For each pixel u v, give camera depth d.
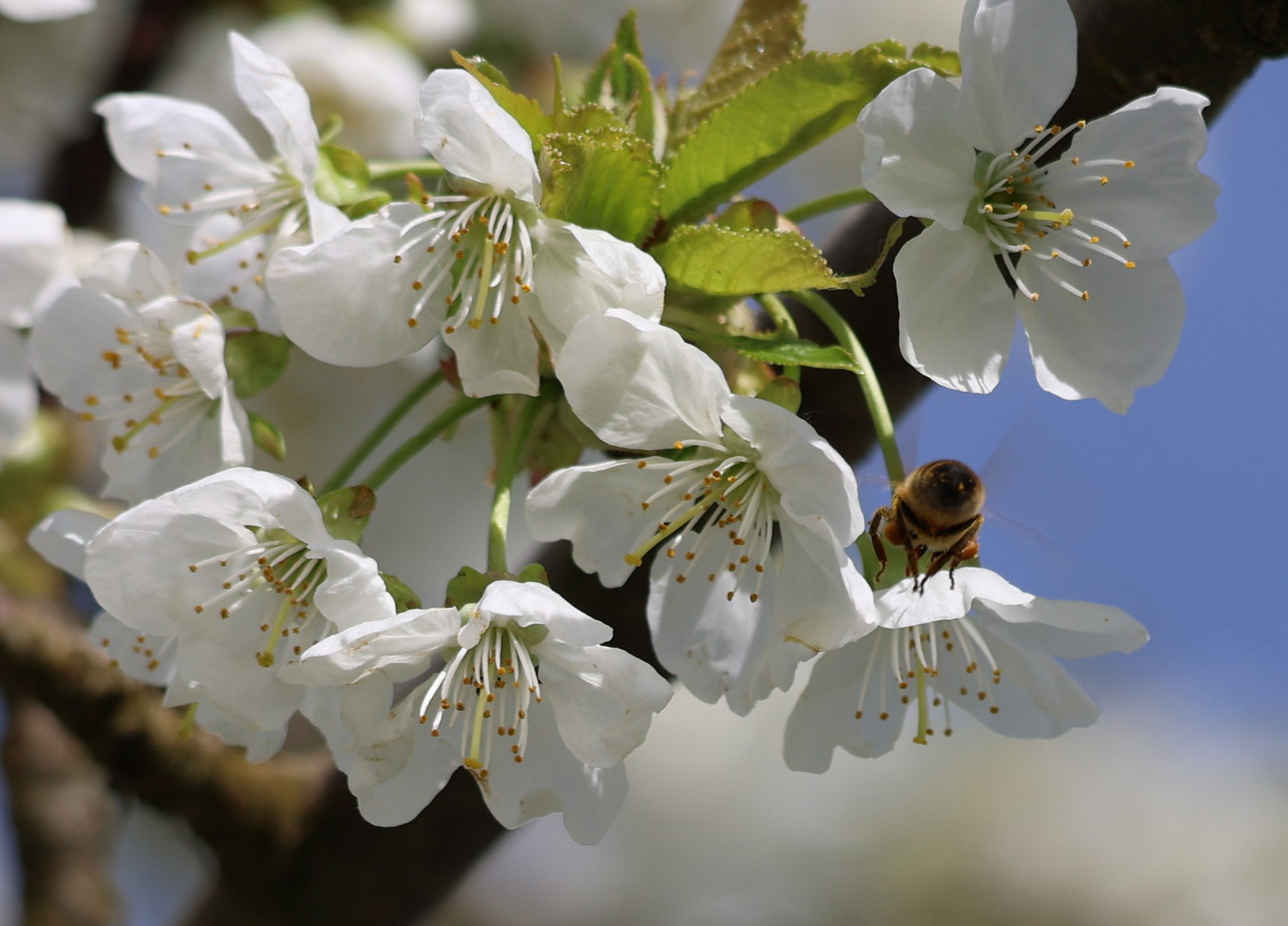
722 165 0.32
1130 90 0.32
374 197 0.32
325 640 0.30
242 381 0.32
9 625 0.34
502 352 0.31
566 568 0.34
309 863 0.35
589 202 0.31
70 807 0.38
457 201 0.31
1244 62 0.32
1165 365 0.32
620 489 0.31
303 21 0.42
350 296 0.31
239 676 0.31
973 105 0.31
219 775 0.35
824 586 0.31
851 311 0.33
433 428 0.32
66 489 0.39
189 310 0.32
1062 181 0.32
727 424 0.31
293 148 0.32
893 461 0.31
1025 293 0.32
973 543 0.32
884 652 0.32
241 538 0.31
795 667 0.31
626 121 0.32
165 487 0.32
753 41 0.32
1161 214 0.32
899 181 0.31
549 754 0.31
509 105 0.31
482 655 0.31
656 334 0.30
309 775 0.35
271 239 0.34
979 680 0.32
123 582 0.31
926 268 0.31
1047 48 0.31
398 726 0.31
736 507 0.32
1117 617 0.31
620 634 0.34
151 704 0.35
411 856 0.35
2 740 0.38
